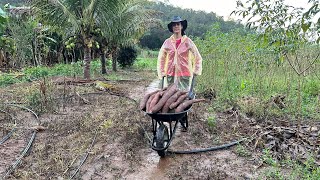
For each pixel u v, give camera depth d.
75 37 13.20
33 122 6.40
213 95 8.44
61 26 12.55
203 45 10.60
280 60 4.69
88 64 13.02
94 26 13.08
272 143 4.83
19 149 4.96
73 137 5.41
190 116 6.62
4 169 4.23
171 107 4.29
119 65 22.16
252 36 8.85
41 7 11.50
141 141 5.22
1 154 4.74
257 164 4.30
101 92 9.95
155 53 37.50
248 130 5.61
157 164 4.41
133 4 13.82
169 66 6.16
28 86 10.52
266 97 7.52
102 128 5.81
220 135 5.49
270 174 3.89
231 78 9.61
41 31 17.33
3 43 15.94
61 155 4.63
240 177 3.94
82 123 6.16
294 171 3.81
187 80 6.20
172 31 6.21
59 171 4.15
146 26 17.31
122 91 10.63
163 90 4.62
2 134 5.64
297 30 3.88
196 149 4.87
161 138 4.37
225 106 7.32
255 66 8.62
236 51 10.09
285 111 6.53
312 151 4.40
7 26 16.16
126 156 4.59
